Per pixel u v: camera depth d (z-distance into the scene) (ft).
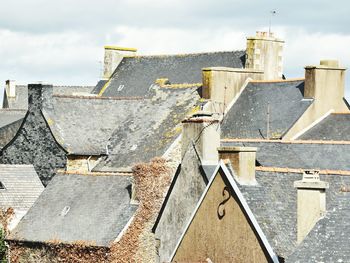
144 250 326.03
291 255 193.88
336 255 189.98
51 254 337.31
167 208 311.06
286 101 402.31
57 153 412.36
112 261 323.57
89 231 331.98
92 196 345.72
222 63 502.79
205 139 294.05
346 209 198.59
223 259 229.86
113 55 559.38
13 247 346.74
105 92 533.14
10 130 481.46
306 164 303.68
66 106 426.10
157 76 522.88
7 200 368.07
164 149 374.84
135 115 418.31
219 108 409.08
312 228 201.16
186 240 243.19
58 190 357.20
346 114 390.42
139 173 331.16
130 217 328.29
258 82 418.92
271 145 315.99
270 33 495.41
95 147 412.16
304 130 391.04
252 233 220.64
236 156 232.32
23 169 390.01
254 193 227.40
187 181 300.20
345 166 301.43
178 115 399.44
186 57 522.88
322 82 398.01
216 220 233.14
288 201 226.79
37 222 347.15
